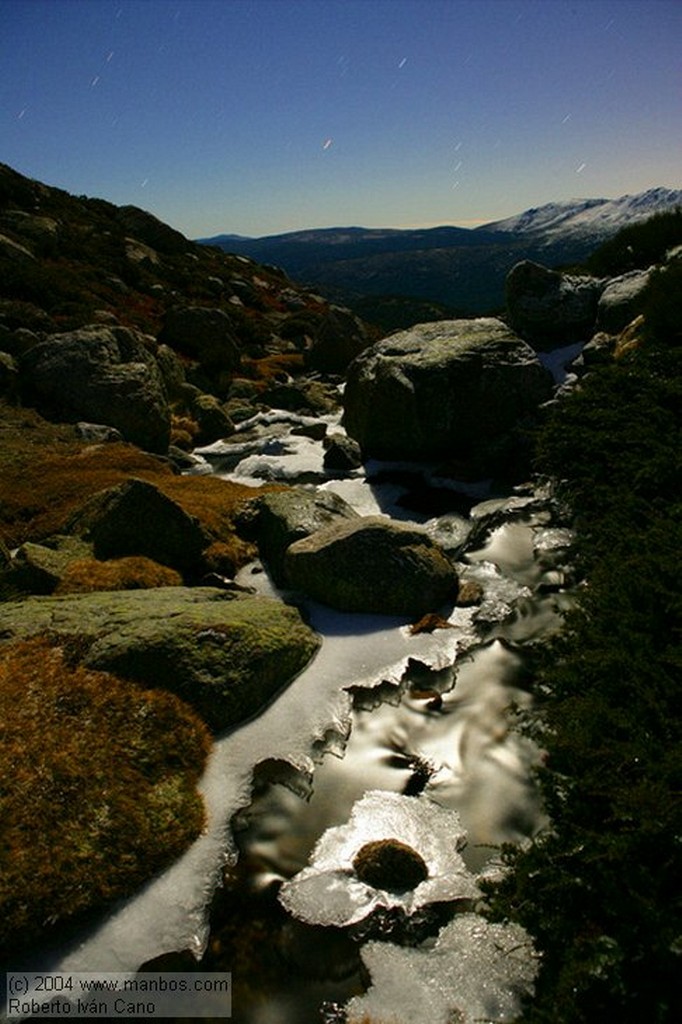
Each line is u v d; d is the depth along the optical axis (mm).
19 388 19781
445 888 5875
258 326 38844
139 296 36625
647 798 4863
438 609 10664
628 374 14328
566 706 6516
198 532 11984
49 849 5770
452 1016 4789
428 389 16719
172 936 5523
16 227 38531
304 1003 4988
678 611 7039
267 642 8633
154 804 6500
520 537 12922
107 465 16281
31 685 7395
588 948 4473
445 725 8070
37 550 10867
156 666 7883
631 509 10664
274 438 21453
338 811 6840
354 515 13688
